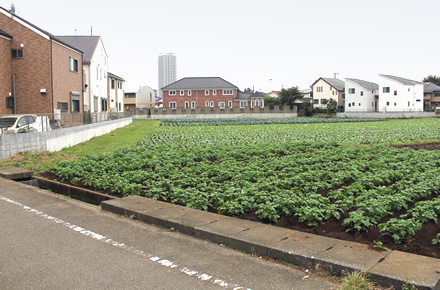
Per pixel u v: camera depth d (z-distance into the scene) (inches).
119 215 285.1
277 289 160.9
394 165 449.7
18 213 287.6
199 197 299.3
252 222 248.7
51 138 689.6
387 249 195.9
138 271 180.1
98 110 1605.6
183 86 2920.8
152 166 487.2
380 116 2522.1
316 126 1576.0
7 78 962.1
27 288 162.7
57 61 1031.0
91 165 467.8
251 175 395.2
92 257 197.9
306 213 248.2
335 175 379.2
